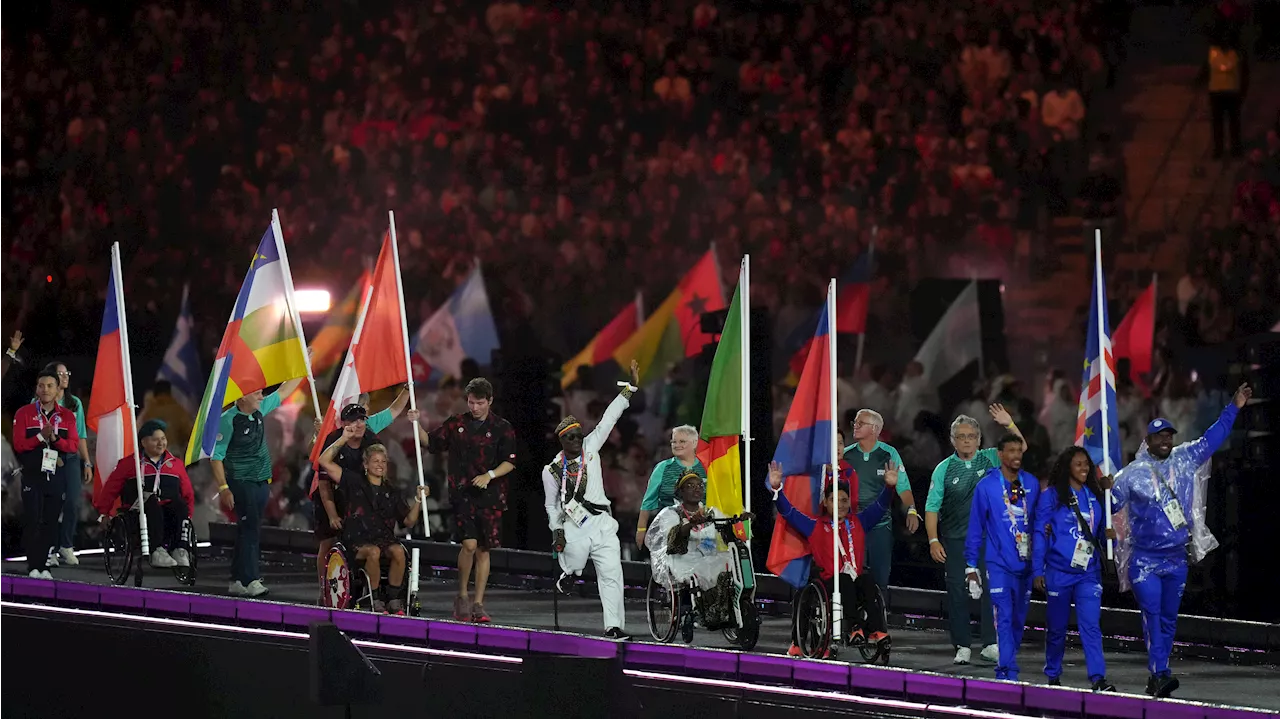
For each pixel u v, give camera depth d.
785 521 48.31
